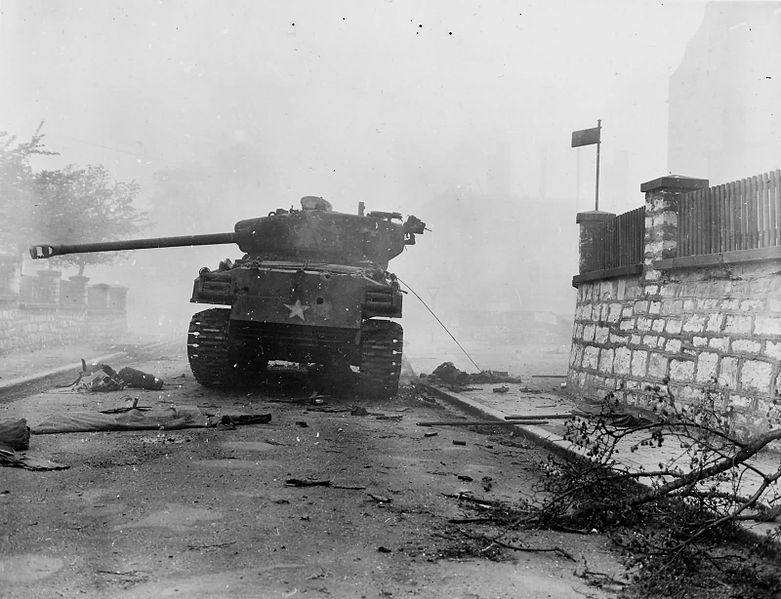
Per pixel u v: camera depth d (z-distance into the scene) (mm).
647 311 10469
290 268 11977
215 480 6059
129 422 8641
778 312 7766
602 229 12383
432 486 6117
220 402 11078
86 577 3898
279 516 5070
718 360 8727
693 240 9523
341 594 3738
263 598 3662
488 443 8469
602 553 4559
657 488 5211
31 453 6949
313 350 12367
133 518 4945
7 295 19062
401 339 11867
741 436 8109
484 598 3744
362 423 9547
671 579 4023
